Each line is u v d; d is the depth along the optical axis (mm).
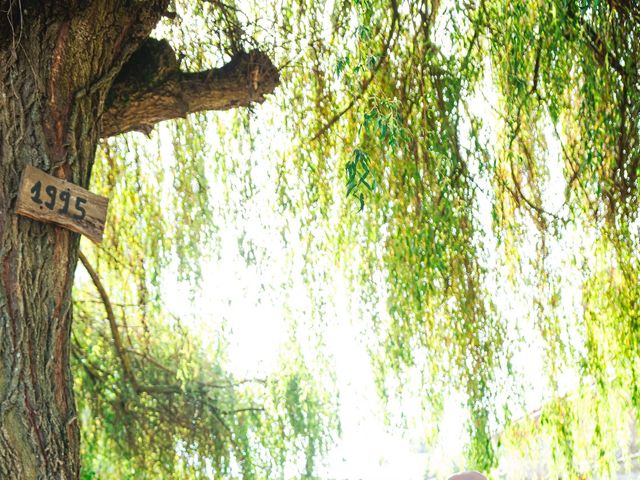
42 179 4551
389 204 6801
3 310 4414
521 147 7000
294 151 7047
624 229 6953
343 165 6844
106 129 5625
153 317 8461
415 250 6660
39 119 4660
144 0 5164
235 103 5926
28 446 4355
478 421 6961
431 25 6711
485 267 6902
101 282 8453
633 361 7184
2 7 4660
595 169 6953
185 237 7395
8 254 4453
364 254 7043
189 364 8250
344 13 6629
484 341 6910
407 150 6613
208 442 8664
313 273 7262
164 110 5723
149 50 5648
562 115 7121
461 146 6773
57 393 4535
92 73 4965
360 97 6527
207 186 7340
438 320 6980
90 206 4699
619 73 6852
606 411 7508
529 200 7031
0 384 4367
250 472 8547
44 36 4754
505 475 7637
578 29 6672
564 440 7246
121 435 8734
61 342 4602
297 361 7637
